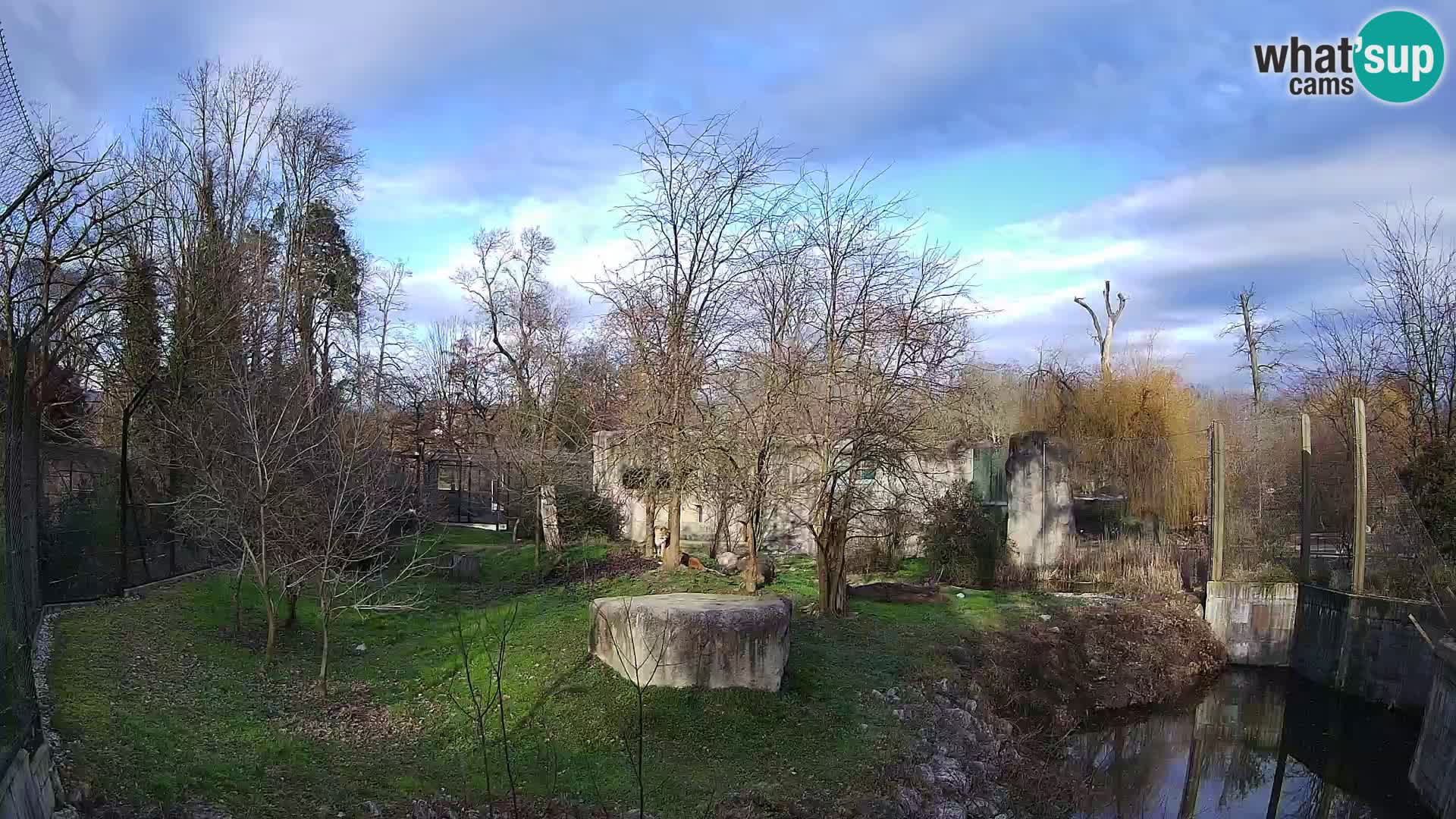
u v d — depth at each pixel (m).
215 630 14.02
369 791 9.14
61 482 14.48
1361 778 14.16
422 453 30.95
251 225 26.25
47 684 10.15
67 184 15.80
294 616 14.82
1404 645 16.69
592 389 24.94
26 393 11.27
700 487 18.22
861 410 15.96
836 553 16.61
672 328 18.39
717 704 11.77
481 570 21.41
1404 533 17.33
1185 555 22.55
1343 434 19.66
